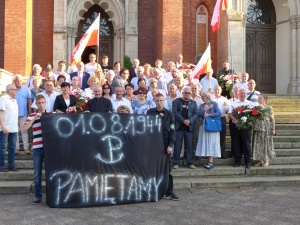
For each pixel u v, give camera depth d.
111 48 19.25
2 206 7.07
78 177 7.15
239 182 8.70
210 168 9.20
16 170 8.81
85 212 6.77
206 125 9.13
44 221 6.22
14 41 16.39
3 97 8.55
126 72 11.77
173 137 7.72
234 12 17.47
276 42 20.48
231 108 9.73
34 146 7.21
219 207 7.07
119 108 8.10
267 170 9.33
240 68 17.34
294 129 11.84
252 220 6.30
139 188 7.42
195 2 19.00
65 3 17.98
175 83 10.83
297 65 19.25
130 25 18.44
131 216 6.52
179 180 8.75
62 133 7.21
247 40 20.38
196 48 18.95
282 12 20.12
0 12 18.02
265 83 20.53
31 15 17.30
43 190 8.20
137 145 7.54
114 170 7.34
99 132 7.39
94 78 9.73
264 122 9.44
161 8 17.16
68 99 8.47
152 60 18.58
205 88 12.24
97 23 11.98
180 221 6.25
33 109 9.59
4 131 8.34
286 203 7.34
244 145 9.36
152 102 9.36
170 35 16.97
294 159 9.98
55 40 17.83
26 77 16.06
